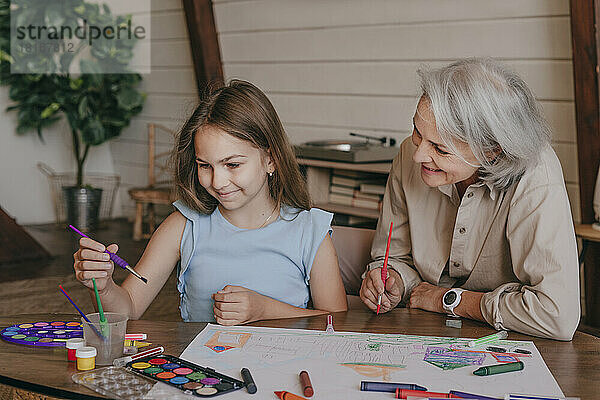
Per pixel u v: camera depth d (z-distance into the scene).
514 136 1.63
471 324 1.74
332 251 1.97
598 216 3.45
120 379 1.33
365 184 4.58
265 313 1.77
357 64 4.86
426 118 1.65
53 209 7.09
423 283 1.97
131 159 7.21
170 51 6.53
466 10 4.18
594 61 3.46
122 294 1.79
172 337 1.59
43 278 4.93
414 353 1.50
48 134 7.03
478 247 1.90
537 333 1.65
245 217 1.96
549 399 1.25
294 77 5.29
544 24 3.84
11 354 1.47
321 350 1.51
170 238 1.98
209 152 1.75
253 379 1.34
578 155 3.62
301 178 1.99
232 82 1.89
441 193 2.00
